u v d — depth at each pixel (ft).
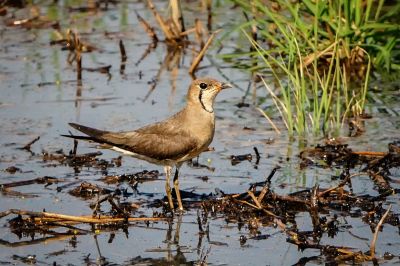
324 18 57.82
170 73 60.95
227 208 39.70
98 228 38.34
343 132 49.83
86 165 45.57
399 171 43.73
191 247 36.19
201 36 65.98
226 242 36.65
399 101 54.44
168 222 38.86
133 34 69.51
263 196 39.88
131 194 42.01
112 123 51.01
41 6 76.13
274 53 62.34
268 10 58.03
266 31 62.08
